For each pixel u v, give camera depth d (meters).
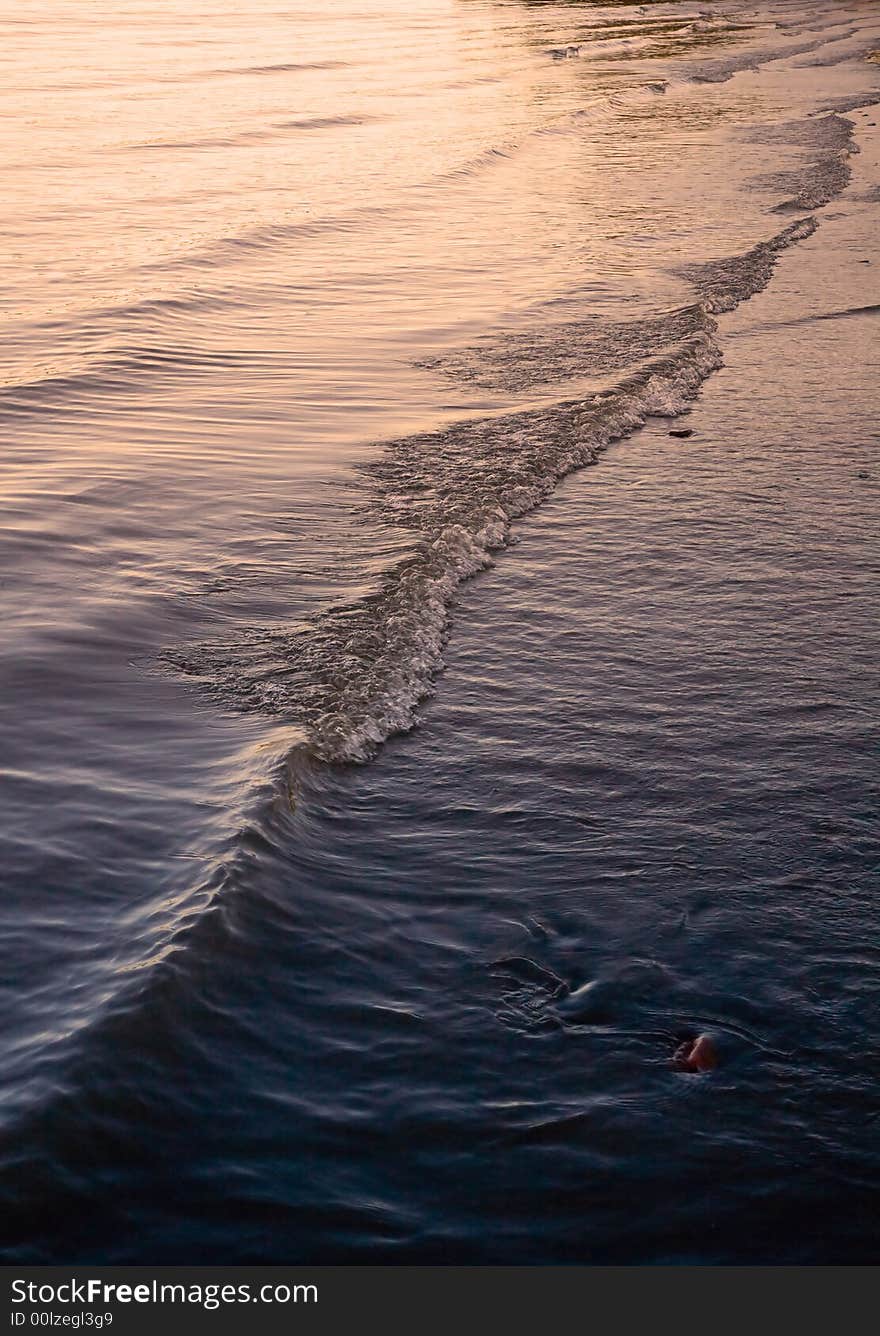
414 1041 3.31
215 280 11.75
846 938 3.79
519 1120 3.07
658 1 50.97
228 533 6.46
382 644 5.44
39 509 6.54
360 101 26.17
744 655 5.54
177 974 3.37
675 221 14.91
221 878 3.77
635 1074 3.23
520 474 7.49
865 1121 3.12
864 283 12.24
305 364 9.48
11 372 8.84
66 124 22.22
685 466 7.86
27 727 4.56
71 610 5.48
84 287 11.32
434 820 4.32
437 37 40.03
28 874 3.76
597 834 4.27
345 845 4.14
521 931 3.77
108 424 7.96
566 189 16.89
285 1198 2.83
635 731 4.91
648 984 3.56
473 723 4.95
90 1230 2.73
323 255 12.98
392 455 7.73
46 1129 2.90
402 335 10.34
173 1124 2.99
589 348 10.09
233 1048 3.22
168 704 4.82
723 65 31.67
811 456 8.03
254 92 27.45
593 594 6.14
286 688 5.00
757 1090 3.20
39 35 37.59
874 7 46.47
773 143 20.41
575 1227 2.82
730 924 3.83
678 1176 2.94
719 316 11.25
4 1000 3.28
